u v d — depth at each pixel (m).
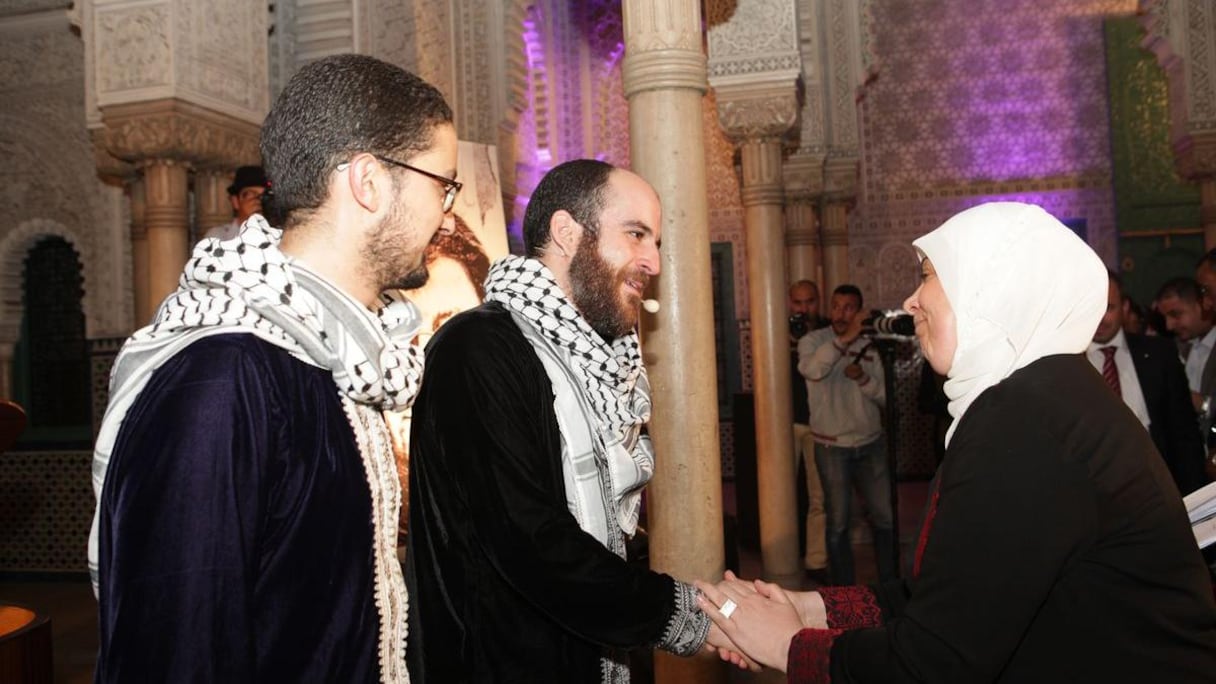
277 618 0.86
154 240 3.86
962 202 8.51
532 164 7.51
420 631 1.35
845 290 4.30
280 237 0.99
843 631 1.17
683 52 2.26
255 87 4.11
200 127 3.77
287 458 0.88
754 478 5.58
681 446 2.24
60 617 4.52
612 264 1.43
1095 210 8.38
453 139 1.02
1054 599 1.04
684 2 2.26
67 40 6.43
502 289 1.41
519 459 1.25
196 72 3.73
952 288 1.20
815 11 6.36
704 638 1.28
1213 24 6.11
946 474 1.11
